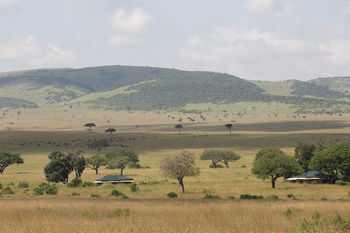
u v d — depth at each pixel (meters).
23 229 24.34
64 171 136.00
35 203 47.03
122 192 88.19
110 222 26.94
